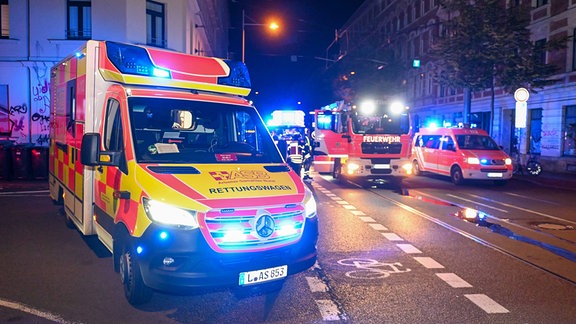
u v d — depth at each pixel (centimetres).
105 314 505
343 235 894
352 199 1378
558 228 975
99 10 2048
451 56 2323
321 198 1398
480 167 1720
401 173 1702
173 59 643
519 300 556
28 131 2108
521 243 840
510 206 1277
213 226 466
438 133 1992
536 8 2750
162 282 464
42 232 889
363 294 574
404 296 567
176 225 463
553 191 1647
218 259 465
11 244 801
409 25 4491
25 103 2103
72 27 2092
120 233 544
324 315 508
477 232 930
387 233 913
